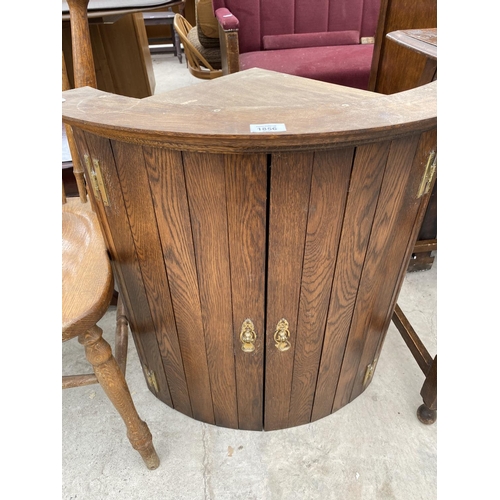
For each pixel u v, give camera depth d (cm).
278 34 240
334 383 107
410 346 118
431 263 168
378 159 67
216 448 109
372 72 171
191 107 65
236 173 64
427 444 109
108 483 102
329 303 85
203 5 248
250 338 87
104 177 73
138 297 92
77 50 91
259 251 73
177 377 106
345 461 106
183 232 73
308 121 58
